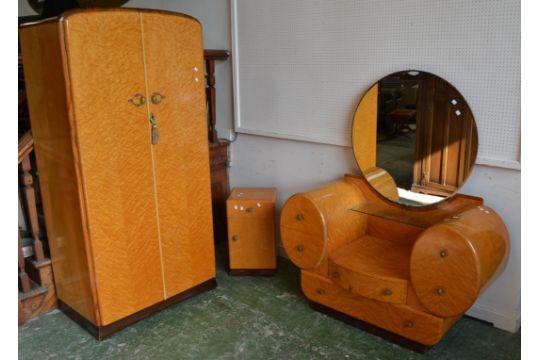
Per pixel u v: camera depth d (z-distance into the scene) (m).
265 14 3.07
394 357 2.25
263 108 3.26
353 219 2.69
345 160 2.91
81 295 2.51
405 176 2.56
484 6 2.16
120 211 2.41
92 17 2.15
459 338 2.39
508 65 2.15
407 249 2.60
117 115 2.31
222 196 3.70
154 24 2.38
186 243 2.76
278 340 2.43
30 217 2.65
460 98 2.29
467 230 2.04
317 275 2.60
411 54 2.45
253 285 3.04
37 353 2.37
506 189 2.30
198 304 2.80
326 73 2.84
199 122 2.69
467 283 2.00
